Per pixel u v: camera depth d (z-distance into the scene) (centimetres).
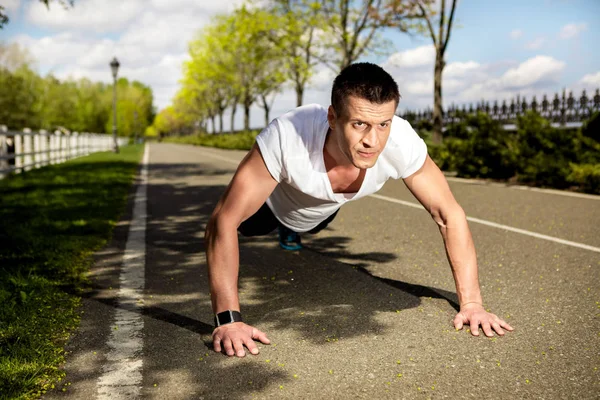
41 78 6606
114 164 1681
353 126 212
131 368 241
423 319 299
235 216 258
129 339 275
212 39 4162
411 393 217
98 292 356
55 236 514
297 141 250
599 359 245
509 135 1161
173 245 502
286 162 251
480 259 440
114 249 486
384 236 538
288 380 229
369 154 216
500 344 264
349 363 245
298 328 289
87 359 251
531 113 1099
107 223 605
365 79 206
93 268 418
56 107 7050
